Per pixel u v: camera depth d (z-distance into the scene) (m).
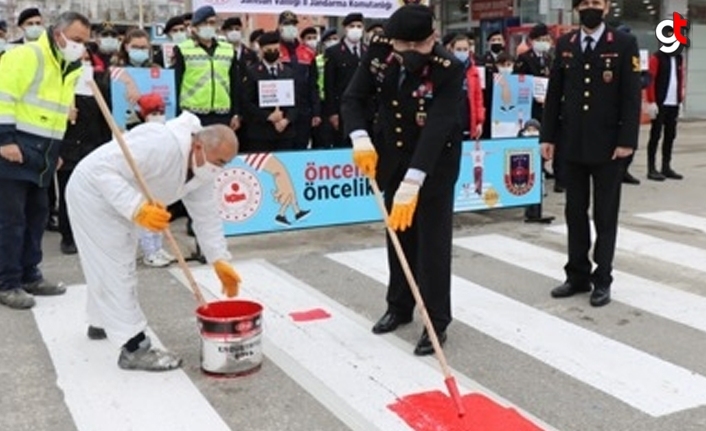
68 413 3.68
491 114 9.14
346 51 8.52
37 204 5.38
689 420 3.62
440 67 4.13
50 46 5.11
